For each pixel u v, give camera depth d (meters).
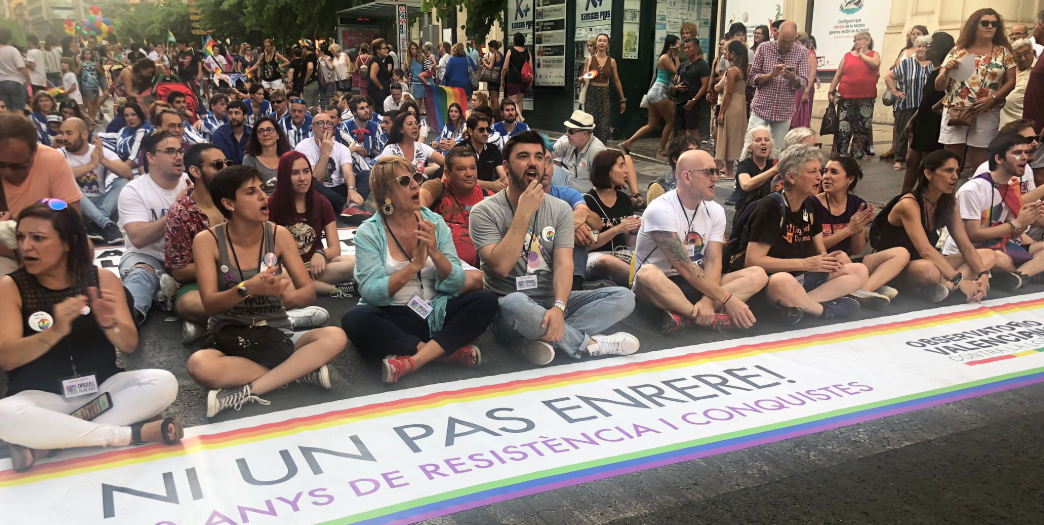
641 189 9.09
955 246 5.17
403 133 7.69
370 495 2.62
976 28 6.85
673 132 11.43
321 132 7.50
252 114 11.28
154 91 10.89
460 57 14.67
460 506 2.58
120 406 2.92
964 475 2.85
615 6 13.06
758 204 4.55
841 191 4.77
